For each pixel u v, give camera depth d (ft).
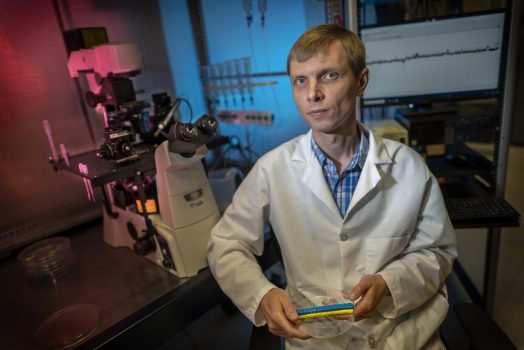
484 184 5.29
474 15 4.38
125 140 3.85
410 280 3.00
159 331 3.59
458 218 4.21
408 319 3.18
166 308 3.59
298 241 3.40
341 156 3.24
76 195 5.84
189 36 7.25
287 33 6.26
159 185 3.80
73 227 5.46
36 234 5.24
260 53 6.75
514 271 6.39
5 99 5.07
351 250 3.23
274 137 7.16
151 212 4.25
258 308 3.09
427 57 4.67
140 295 3.78
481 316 2.98
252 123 7.14
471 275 5.86
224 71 7.16
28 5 5.12
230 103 7.48
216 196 6.28
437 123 5.06
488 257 5.00
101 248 4.87
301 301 3.37
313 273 3.39
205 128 3.50
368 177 3.12
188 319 3.85
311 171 3.25
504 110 4.45
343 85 2.73
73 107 5.73
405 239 3.24
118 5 6.11
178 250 3.88
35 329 3.47
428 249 3.30
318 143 3.24
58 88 5.54
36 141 5.41
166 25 6.85
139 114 4.29
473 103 5.88
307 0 5.81
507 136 4.52
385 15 5.54
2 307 3.86
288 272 3.57
